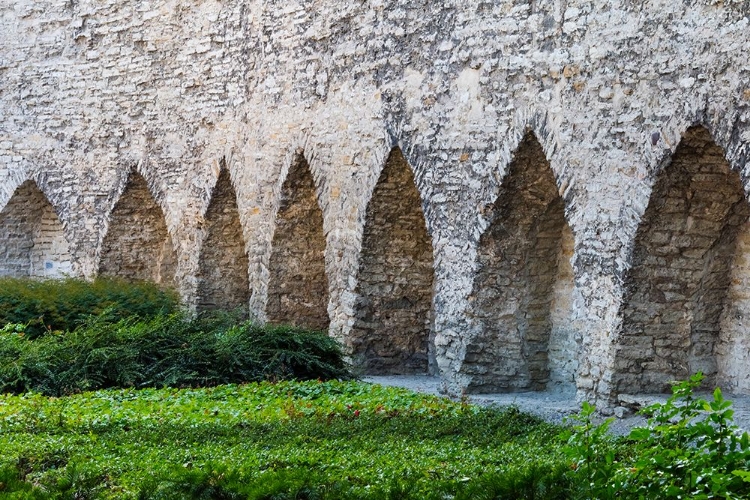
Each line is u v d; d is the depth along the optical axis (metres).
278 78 16.31
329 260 15.22
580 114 11.25
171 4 18.83
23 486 6.91
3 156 21.89
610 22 10.91
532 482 6.16
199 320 14.95
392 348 14.87
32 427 9.64
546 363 12.96
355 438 9.04
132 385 12.57
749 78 9.44
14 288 16.19
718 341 11.27
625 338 10.88
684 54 10.11
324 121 15.27
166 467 7.58
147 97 19.45
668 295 10.94
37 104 21.44
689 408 6.46
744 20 9.52
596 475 6.16
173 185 18.94
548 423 9.88
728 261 11.04
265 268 16.61
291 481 6.69
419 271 14.76
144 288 17.27
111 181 20.22
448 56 12.97
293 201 16.27
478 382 12.76
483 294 12.68
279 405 11.07
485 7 12.44
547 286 12.91
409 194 14.29
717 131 9.73
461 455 8.17
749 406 10.53
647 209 10.52
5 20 21.86
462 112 12.77
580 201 11.28
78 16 20.73
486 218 12.44
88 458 8.22
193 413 10.52
